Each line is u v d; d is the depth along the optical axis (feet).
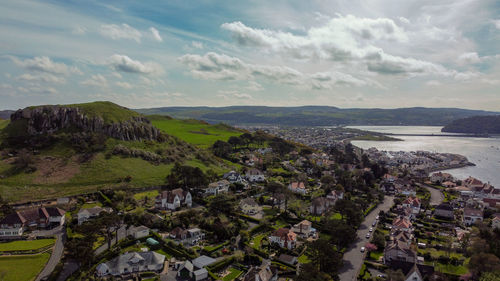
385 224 541.75
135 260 357.41
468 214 575.38
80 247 347.97
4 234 422.82
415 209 625.00
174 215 512.63
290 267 375.66
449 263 402.93
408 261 388.57
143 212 500.33
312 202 593.83
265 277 331.77
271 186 630.74
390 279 348.79
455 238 487.61
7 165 606.14
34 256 371.76
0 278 324.80
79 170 635.25
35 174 597.11
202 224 479.41
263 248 426.51
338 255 373.40
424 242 473.67
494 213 604.49
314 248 368.89
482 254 357.00
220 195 569.23
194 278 341.82
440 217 602.44
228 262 382.01
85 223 410.93
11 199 516.32
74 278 328.49
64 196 551.59
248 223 515.09
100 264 347.36
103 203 541.34
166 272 358.84
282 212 562.66
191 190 640.58
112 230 453.99
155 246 412.98
